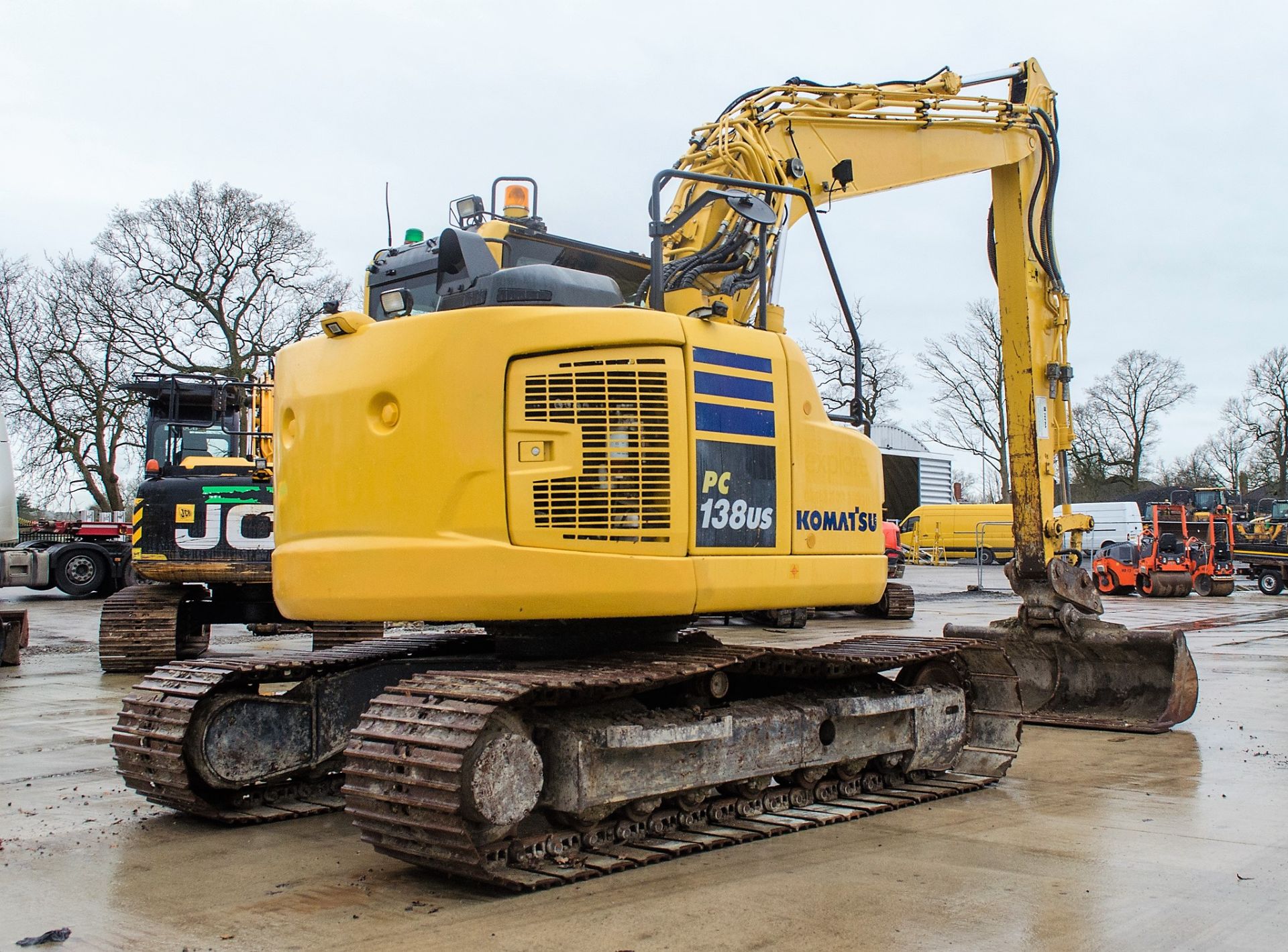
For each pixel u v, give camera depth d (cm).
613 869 461
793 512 561
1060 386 884
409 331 500
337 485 511
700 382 520
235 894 445
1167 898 430
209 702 557
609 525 490
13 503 1363
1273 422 5297
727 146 717
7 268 3269
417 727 436
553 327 492
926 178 822
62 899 439
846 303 641
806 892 438
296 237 3294
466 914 416
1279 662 1271
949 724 647
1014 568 880
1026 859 486
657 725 485
